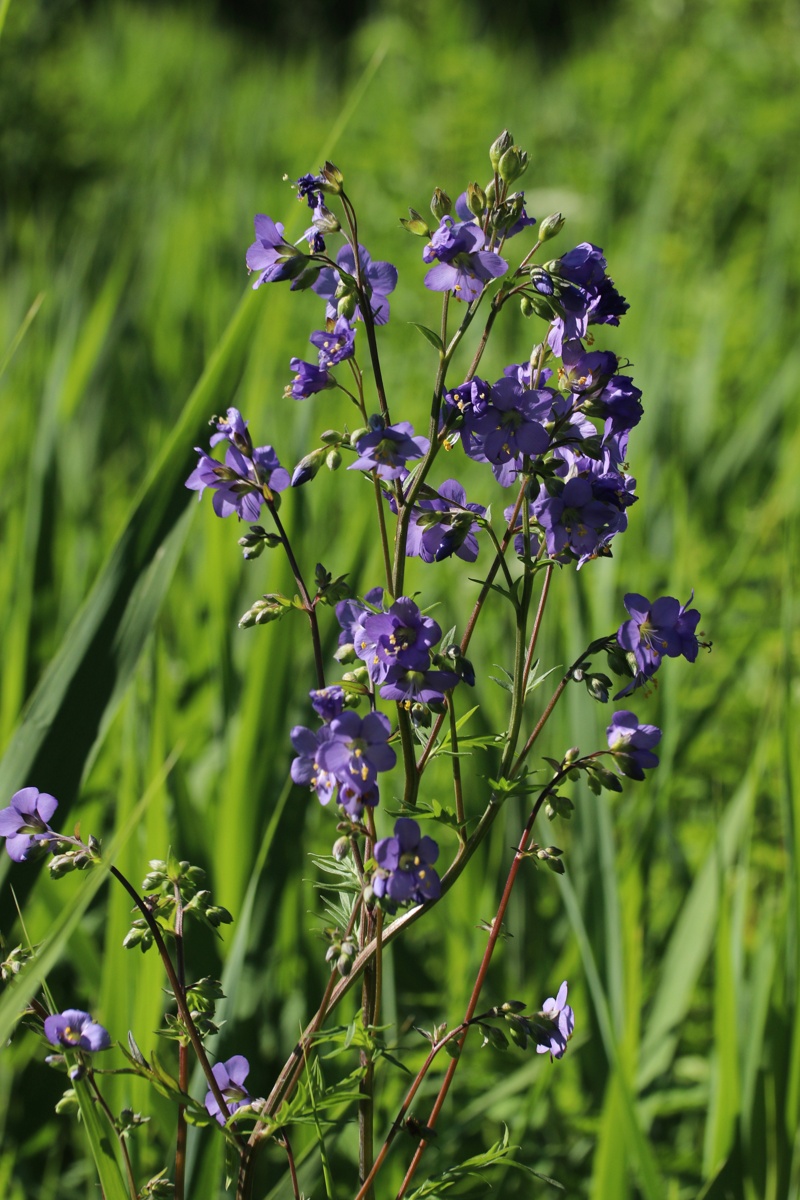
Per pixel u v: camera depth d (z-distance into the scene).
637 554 1.59
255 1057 1.06
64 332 1.62
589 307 0.86
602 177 3.39
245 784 1.10
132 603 1.04
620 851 1.22
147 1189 0.88
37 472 1.38
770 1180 1.04
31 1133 1.08
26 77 4.16
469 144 3.43
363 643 0.87
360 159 3.38
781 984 1.05
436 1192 0.88
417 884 0.85
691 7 4.85
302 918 1.12
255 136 3.69
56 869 0.88
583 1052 1.11
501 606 1.48
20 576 1.38
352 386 1.90
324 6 7.28
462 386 0.86
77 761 1.03
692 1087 1.11
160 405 2.07
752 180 3.55
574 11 6.21
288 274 0.87
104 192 3.70
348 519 1.58
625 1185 1.01
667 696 1.24
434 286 0.86
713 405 2.18
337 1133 0.99
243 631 1.37
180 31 6.65
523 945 1.19
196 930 1.07
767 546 1.69
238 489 0.88
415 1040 1.10
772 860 1.29
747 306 2.66
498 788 0.87
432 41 5.08
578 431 0.88
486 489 1.69
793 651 1.35
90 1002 1.14
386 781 1.24
